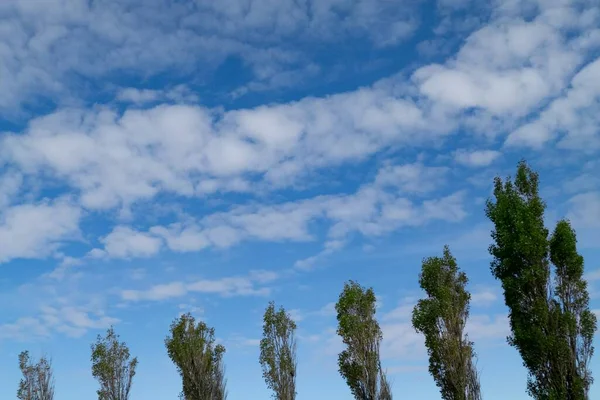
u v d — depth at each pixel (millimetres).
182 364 44375
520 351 33281
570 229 34312
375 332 39719
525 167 36250
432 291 37562
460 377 35094
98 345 42812
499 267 35125
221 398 44375
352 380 38812
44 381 42562
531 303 33500
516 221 34625
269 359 43031
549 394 31672
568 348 32031
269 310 44500
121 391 42156
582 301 33312
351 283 41500
